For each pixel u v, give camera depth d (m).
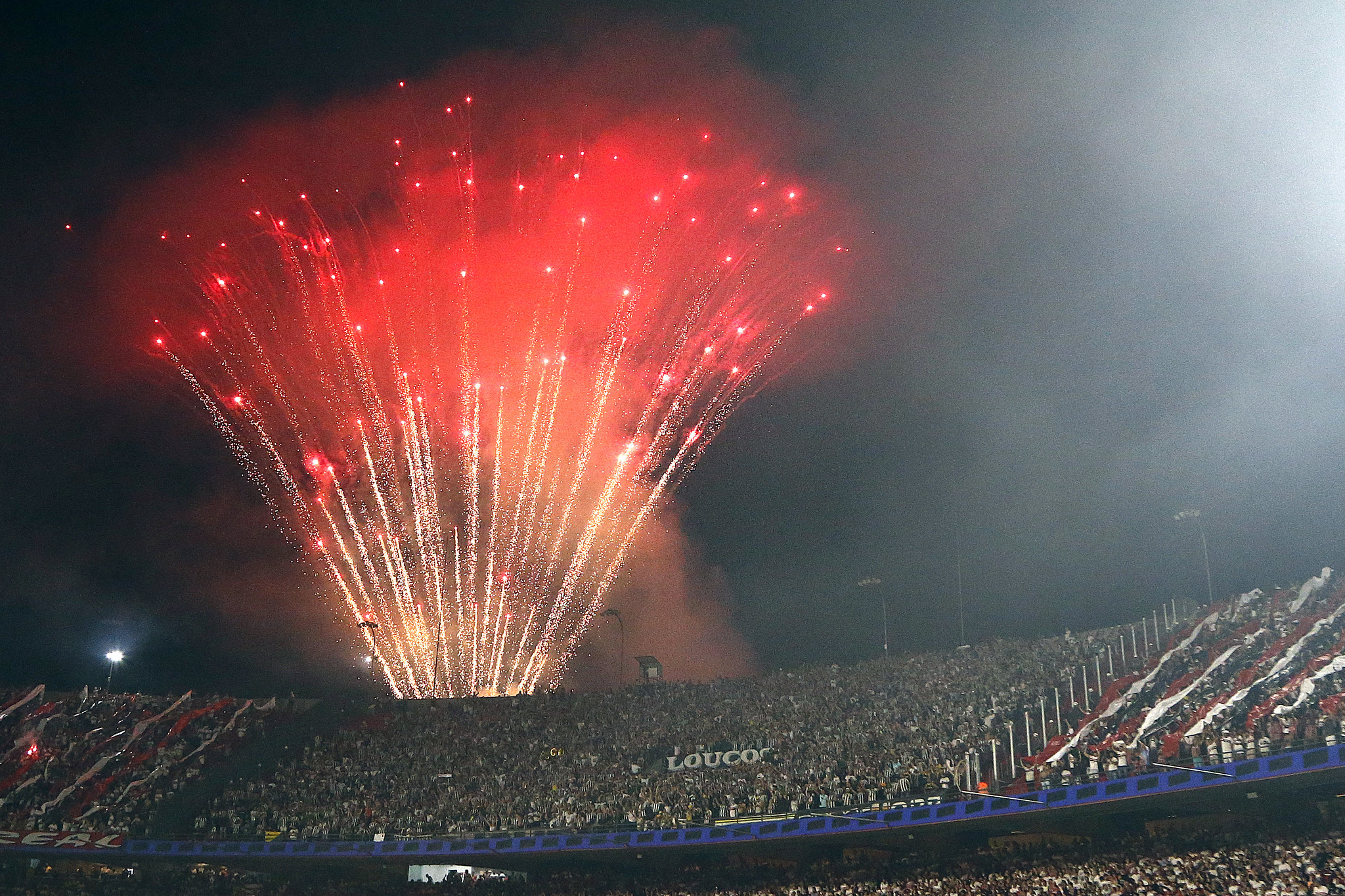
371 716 80.25
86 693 81.38
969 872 53.16
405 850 65.50
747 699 76.88
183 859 68.12
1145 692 57.97
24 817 70.00
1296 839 45.16
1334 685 48.03
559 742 74.69
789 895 56.94
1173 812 50.56
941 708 67.50
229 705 81.50
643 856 62.94
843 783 60.34
